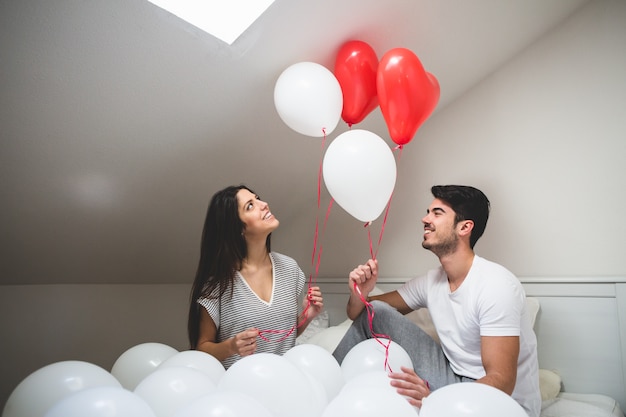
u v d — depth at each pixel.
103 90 1.55
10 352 2.05
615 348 1.79
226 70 1.66
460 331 1.58
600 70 1.99
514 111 2.20
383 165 1.49
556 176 2.05
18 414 0.95
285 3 1.48
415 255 2.43
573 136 2.02
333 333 2.06
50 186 1.77
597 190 1.94
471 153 2.30
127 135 1.73
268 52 1.65
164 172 1.96
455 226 1.63
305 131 1.66
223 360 1.54
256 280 1.76
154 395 1.00
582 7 2.06
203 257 1.78
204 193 2.18
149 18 1.40
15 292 2.09
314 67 1.60
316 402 1.04
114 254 2.25
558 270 2.00
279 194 2.53
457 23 1.91
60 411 0.79
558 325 1.92
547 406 1.67
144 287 2.57
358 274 1.70
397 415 0.87
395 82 1.53
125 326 2.46
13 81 1.41
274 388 0.98
